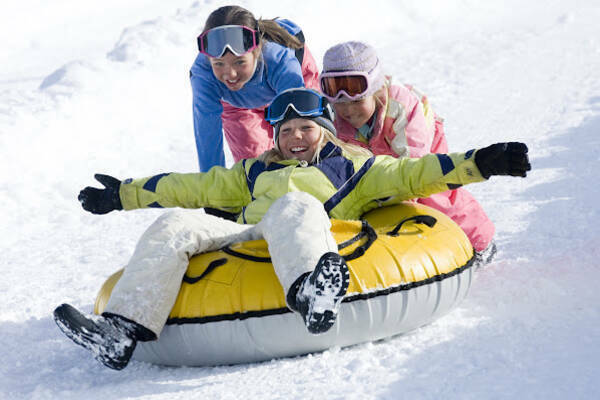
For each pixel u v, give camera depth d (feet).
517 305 27.35
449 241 26.50
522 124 64.80
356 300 23.40
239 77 34.81
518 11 132.77
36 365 25.82
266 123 42.50
